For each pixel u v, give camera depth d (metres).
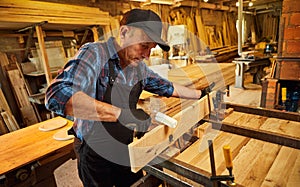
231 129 0.98
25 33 2.79
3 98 2.53
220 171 0.77
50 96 0.80
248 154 0.88
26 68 2.78
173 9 4.97
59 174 2.17
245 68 4.58
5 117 2.49
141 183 0.80
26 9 2.24
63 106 0.78
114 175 1.12
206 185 0.67
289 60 2.15
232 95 4.21
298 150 0.89
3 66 2.63
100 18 2.97
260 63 4.52
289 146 0.83
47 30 2.92
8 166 1.16
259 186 0.71
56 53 2.95
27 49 2.70
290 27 2.07
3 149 1.34
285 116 1.11
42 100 2.68
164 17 4.69
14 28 2.65
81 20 2.73
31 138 1.47
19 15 2.19
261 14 8.16
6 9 2.09
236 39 7.46
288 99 2.36
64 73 0.82
